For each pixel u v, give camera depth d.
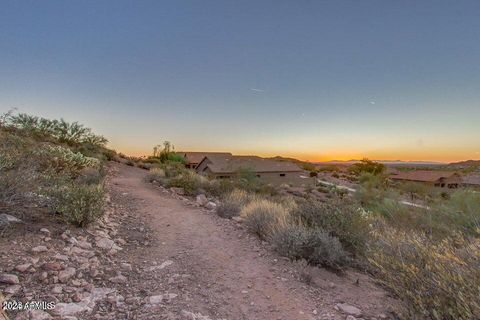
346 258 5.37
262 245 6.44
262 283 4.55
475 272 3.10
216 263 5.31
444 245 4.11
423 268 3.70
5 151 6.17
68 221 5.89
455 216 6.56
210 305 3.79
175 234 7.12
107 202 9.60
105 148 35.00
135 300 3.66
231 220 8.90
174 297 3.87
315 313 3.76
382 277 4.46
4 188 5.36
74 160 12.29
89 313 3.22
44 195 6.07
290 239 5.70
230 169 38.12
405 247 4.38
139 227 7.37
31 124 23.45
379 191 13.59
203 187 15.68
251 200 11.59
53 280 3.71
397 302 4.11
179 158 46.00
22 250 4.31
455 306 3.07
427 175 44.75
